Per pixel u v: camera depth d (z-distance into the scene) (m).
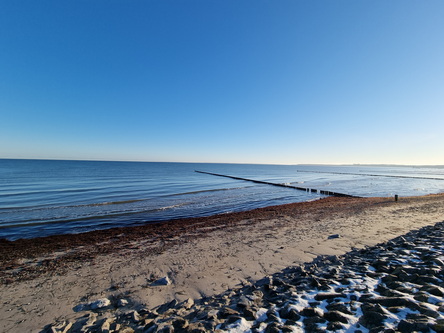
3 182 35.81
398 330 2.35
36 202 20.78
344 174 90.00
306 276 4.95
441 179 63.50
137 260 7.24
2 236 11.47
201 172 88.50
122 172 68.56
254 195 29.30
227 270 5.96
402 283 3.68
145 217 16.03
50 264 7.22
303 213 15.45
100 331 3.32
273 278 5.15
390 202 19.59
